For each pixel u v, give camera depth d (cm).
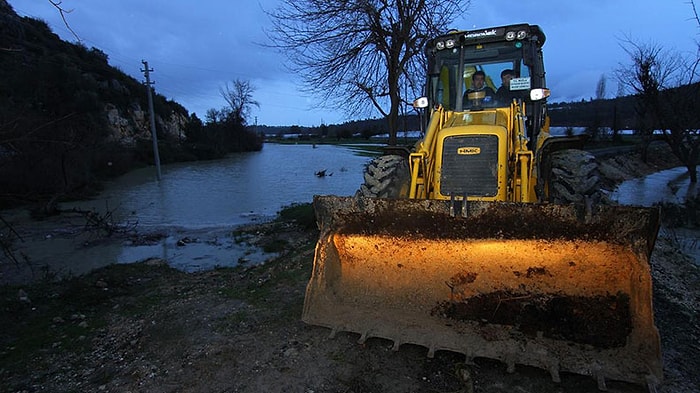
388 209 388
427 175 469
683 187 1675
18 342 458
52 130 1505
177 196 1845
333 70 954
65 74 2998
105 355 420
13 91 2481
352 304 399
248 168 3188
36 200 1342
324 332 424
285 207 1511
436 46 558
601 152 2409
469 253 374
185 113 5850
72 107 2752
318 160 3888
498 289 366
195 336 434
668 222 1006
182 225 1255
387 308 389
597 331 327
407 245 393
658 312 467
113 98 3997
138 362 394
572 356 320
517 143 445
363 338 371
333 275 412
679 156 1666
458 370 345
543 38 542
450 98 565
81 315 540
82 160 1875
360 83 966
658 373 295
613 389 315
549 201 429
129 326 483
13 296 598
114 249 995
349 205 399
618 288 333
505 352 333
